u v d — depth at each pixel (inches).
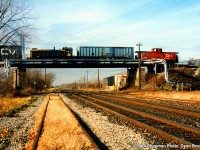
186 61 3090.6
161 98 1480.1
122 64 3029.0
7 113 875.4
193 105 1043.9
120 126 574.9
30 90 2945.4
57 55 3053.6
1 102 1226.6
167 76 2669.8
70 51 3223.4
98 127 573.0
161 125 565.0
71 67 3034.0
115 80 4367.6
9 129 569.6
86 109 981.8
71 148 382.0
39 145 404.2
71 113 812.6
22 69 2915.8
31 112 941.8
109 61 2994.6
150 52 3036.4
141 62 3026.6
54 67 3002.0
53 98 1803.6
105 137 466.6
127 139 445.4
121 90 3186.5
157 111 840.3
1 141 454.3
